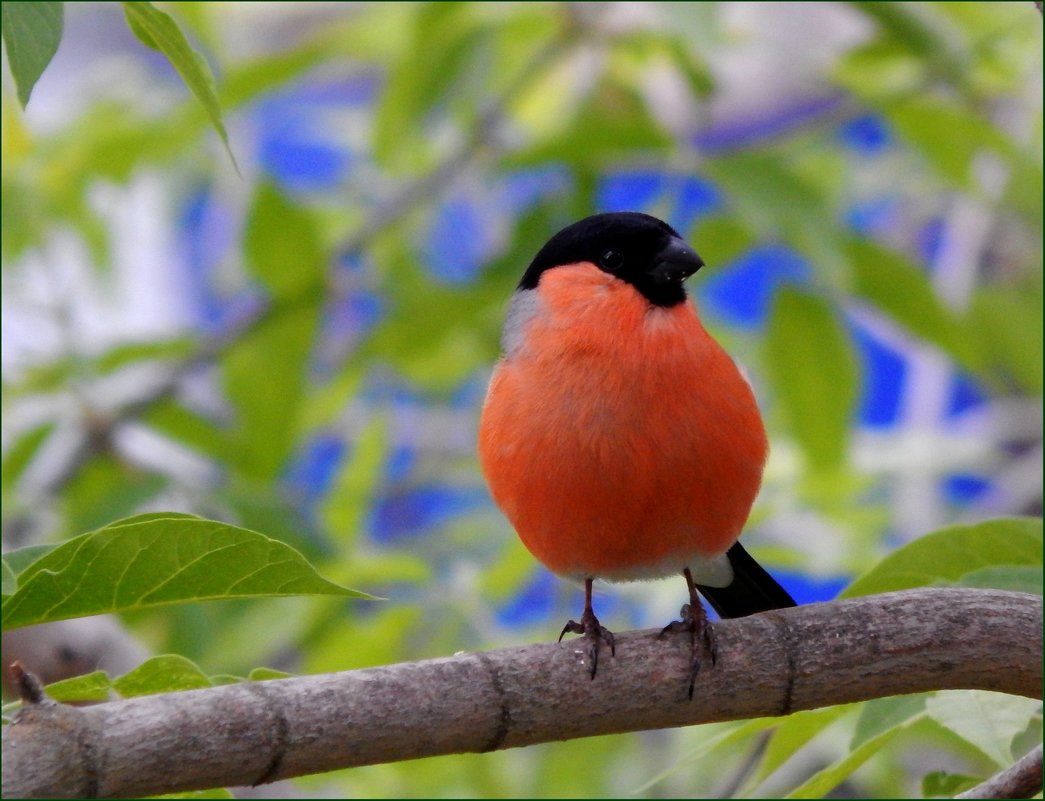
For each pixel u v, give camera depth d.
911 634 6.27
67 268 14.13
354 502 12.32
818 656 6.24
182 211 14.84
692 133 12.60
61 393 12.57
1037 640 6.26
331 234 14.66
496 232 15.18
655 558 7.75
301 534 10.98
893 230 15.16
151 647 10.79
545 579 13.59
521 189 16.11
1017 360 12.85
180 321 17.75
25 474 12.36
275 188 12.48
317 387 13.59
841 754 9.66
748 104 15.95
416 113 12.27
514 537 12.41
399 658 11.02
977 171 12.55
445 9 11.79
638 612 11.97
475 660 5.91
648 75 12.96
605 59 12.22
